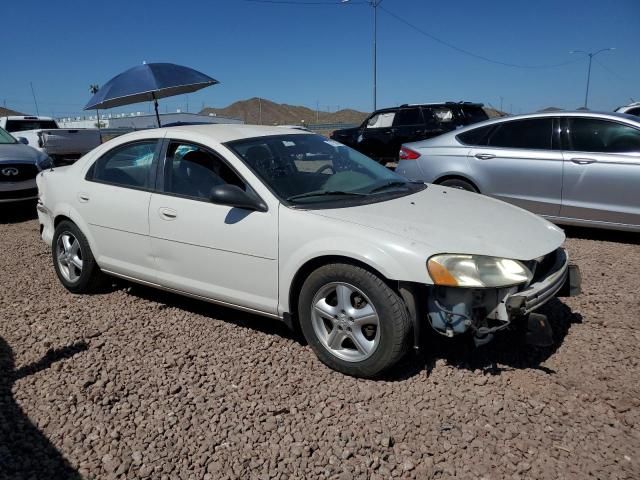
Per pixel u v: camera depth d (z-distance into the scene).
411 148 7.36
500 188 6.61
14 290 5.06
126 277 4.48
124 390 3.26
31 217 9.18
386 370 3.25
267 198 3.60
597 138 6.13
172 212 3.99
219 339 3.92
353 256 3.17
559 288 3.47
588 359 3.50
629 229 6.00
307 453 2.67
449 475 2.50
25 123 17.09
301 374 3.41
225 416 2.99
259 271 3.62
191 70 9.13
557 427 2.82
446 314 3.07
